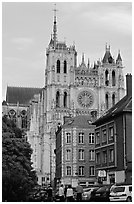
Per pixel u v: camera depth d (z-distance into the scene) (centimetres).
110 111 6788
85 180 9362
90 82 16425
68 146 9562
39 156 15762
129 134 5694
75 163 9425
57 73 16325
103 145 6544
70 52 16575
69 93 16150
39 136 16062
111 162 6153
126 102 5984
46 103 16088
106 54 17125
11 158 5375
